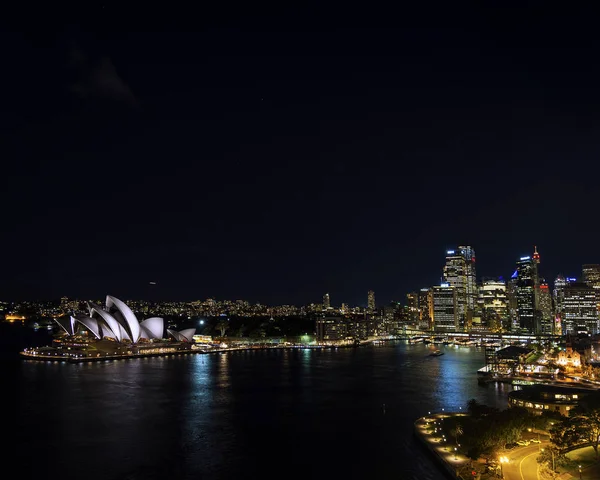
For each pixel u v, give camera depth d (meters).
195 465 132.00
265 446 147.75
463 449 135.38
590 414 135.25
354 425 170.75
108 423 171.50
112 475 124.81
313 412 190.88
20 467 129.88
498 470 112.06
